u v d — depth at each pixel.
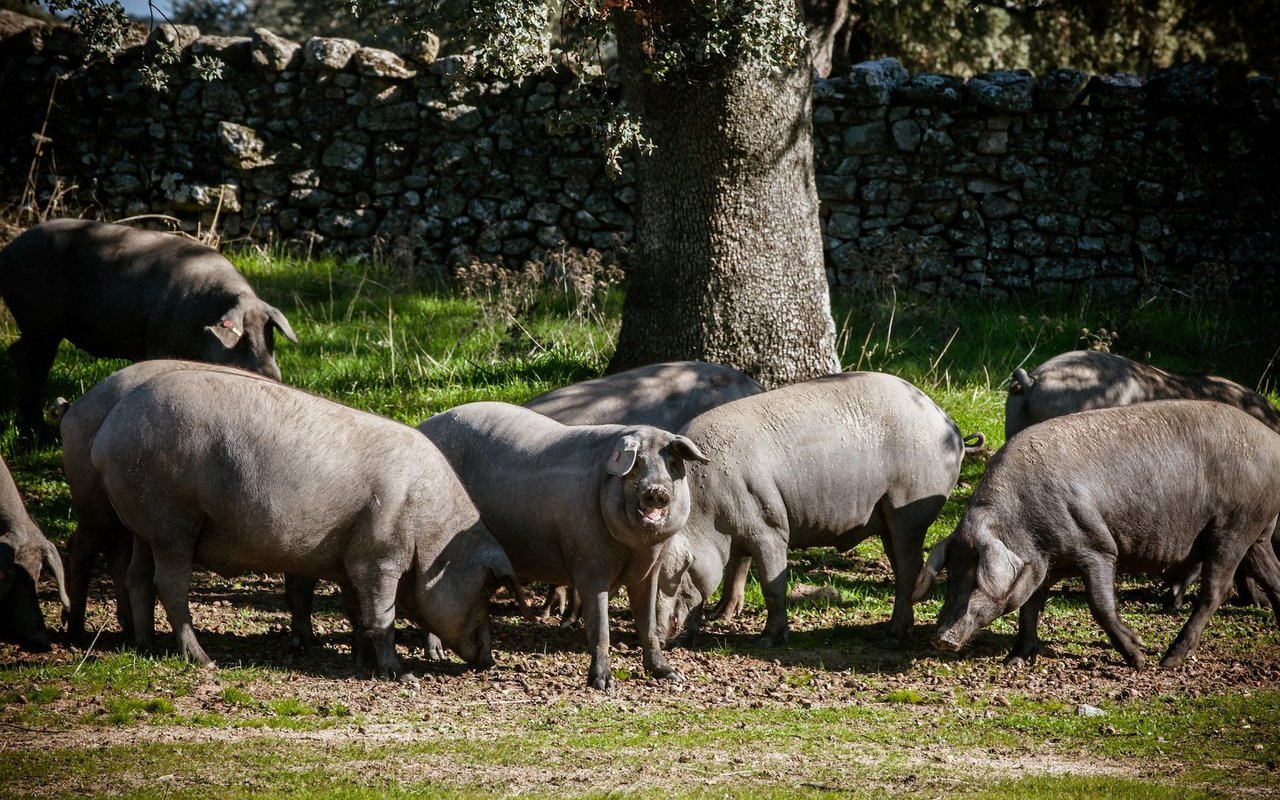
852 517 16.59
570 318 29.97
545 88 33.47
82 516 14.57
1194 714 13.75
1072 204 33.84
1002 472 15.72
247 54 33.53
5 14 33.88
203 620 16.33
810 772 11.38
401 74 33.59
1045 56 47.25
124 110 33.59
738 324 23.45
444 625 14.31
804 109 23.77
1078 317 31.81
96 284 23.61
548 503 14.23
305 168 33.78
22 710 12.06
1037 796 10.77
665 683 14.42
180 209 33.41
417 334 29.50
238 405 13.81
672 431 18.00
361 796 10.16
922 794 10.77
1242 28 45.84
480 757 11.45
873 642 16.78
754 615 18.00
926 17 44.91
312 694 13.37
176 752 11.12
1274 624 17.92
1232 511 15.95
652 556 13.82
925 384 27.73
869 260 32.94
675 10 21.11
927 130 33.69
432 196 33.81
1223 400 19.91
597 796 10.39
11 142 33.44
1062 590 19.83
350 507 13.91
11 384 25.73
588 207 33.56
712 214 23.22
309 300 31.19
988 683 15.02
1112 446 15.73
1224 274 33.09
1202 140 33.78
